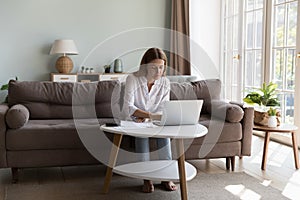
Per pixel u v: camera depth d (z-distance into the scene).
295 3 4.16
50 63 5.80
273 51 4.55
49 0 5.74
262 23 4.68
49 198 2.68
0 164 2.97
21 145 2.98
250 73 5.02
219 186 2.93
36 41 5.74
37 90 3.73
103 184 3.01
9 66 5.67
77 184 3.01
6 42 5.64
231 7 5.46
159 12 6.19
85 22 5.89
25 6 5.66
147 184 2.83
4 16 5.60
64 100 3.76
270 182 3.03
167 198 2.72
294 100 4.18
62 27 5.82
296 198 2.67
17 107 3.22
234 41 5.41
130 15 6.07
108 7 5.97
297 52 4.10
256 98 3.54
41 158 3.04
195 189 2.86
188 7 5.73
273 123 3.38
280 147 4.22
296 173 3.26
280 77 4.45
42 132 3.02
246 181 3.05
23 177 3.19
